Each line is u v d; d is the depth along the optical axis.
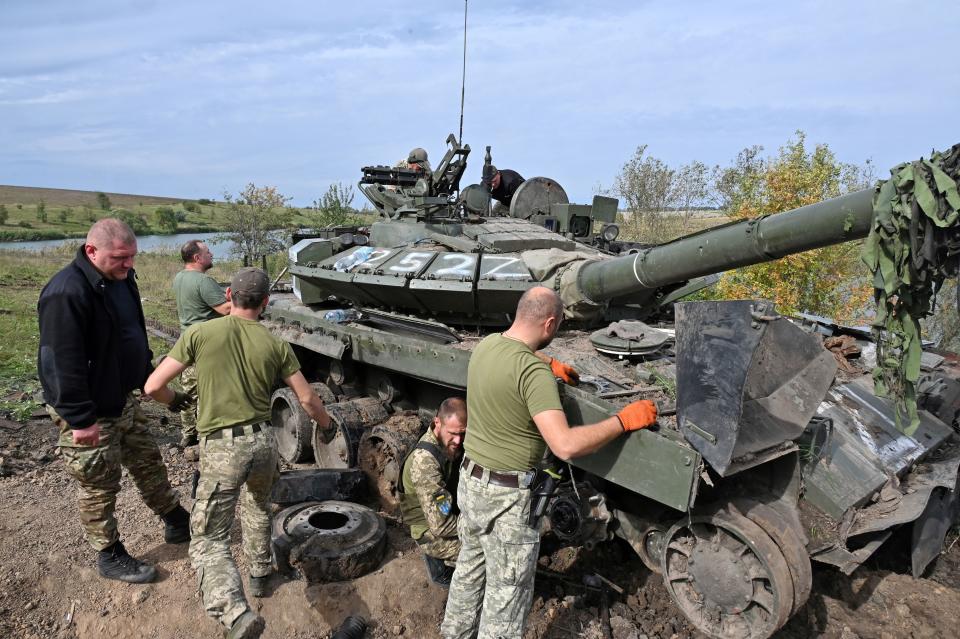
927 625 4.59
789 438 4.28
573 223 8.31
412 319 6.52
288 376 4.18
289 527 5.05
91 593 4.40
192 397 6.80
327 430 4.52
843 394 5.54
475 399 3.63
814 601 4.86
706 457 3.79
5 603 4.21
